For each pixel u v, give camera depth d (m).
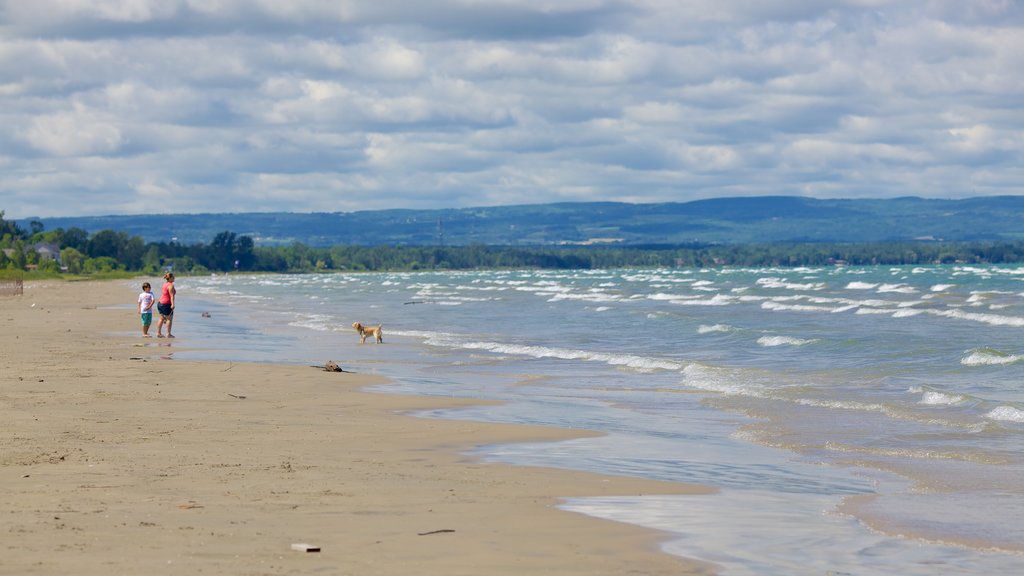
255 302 81.75
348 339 38.50
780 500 11.44
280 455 13.63
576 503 11.03
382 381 24.50
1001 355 27.22
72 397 19.50
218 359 29.73
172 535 8.81
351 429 16.52
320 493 11.04
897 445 15.30
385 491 11.30
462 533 9.41
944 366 26.47
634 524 10.06
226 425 16.41
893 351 30.33
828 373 25.41
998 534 9.88
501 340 37.88
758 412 19.06
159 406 18.58
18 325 46.00
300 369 26.17
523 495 11.40
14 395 19.58
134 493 10.63
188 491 10.86
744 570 8.52
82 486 10.91
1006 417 17.81
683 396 21.72
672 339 37.19
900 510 10.93
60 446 13.62
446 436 16.05
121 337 38.53
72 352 30.64
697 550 9.11
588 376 25.86
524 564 8.37
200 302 83.56
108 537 8.65
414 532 9.36
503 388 23.33
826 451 14.88
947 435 16.14
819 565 8.75
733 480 12.69
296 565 8.02
